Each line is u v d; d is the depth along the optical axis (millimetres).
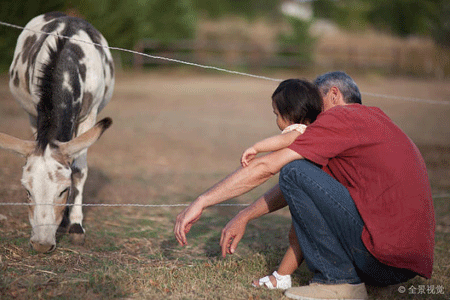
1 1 20203
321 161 3295
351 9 45062
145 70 26812
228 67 29703
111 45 25547
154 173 8422
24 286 3445
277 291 3615
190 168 9047
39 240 3750
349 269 3385
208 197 3369
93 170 8203
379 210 3217
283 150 3314
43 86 4168
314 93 3543
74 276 3717
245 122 14977
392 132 3346
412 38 42031
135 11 26484
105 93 5762
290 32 33125
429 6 42219
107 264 4047
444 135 13070
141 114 15242
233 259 4398
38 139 3932
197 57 29328
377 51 34156
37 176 3750
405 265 3232
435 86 26922
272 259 4336
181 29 29156
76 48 4887
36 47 4992
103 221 5504
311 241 3395
